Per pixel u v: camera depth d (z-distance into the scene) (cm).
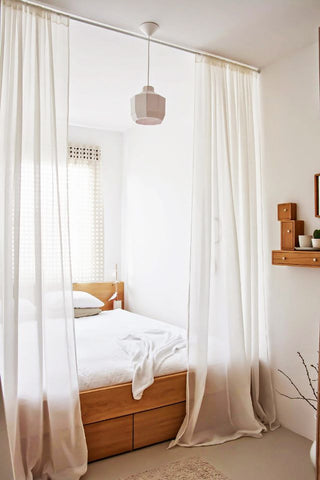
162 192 428
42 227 219
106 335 331
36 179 214
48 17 221
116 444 243
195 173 276
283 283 288
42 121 221
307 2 217
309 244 262
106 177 502
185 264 388
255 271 291
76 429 219
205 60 278
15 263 205
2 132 207
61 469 216
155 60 302
